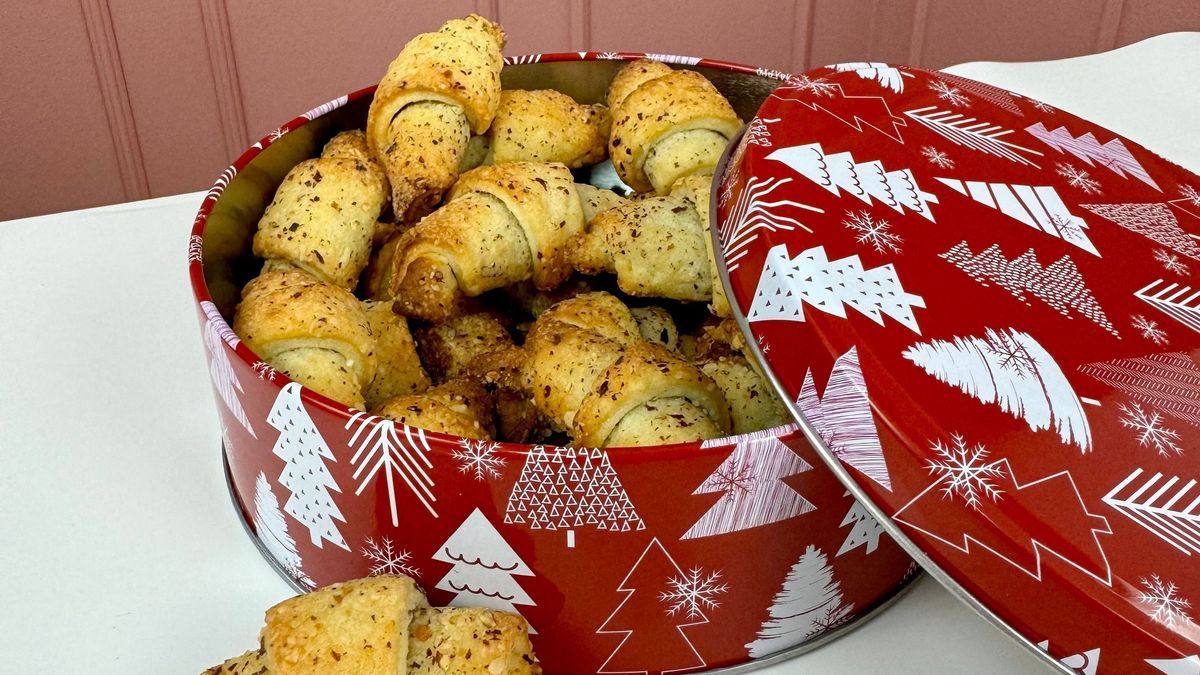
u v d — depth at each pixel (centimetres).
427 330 34
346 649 23
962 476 22
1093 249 27
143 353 37
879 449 23
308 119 35
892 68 33
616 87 38
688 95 35
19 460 33
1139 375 24
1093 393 23
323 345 30
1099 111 48
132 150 65
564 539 25
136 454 33
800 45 73
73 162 64
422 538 26
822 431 24
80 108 63
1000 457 22
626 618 26
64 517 31
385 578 25
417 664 24
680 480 24
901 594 29
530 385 31
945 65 75
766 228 25
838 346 24
